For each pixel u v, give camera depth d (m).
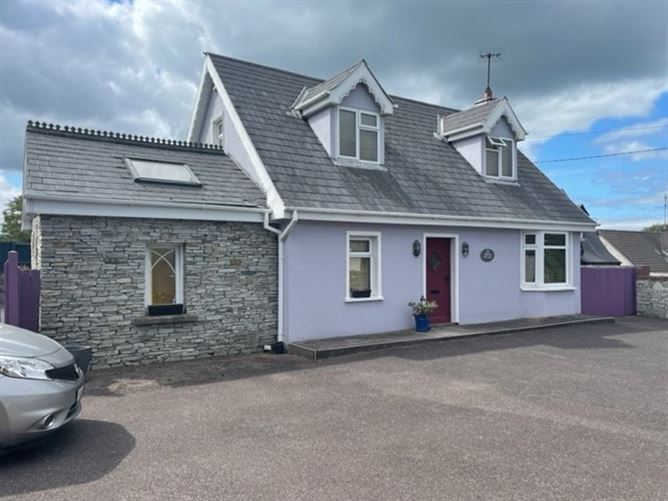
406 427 5.15
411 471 4.07
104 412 5.64
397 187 11.56
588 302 16.28
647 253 30.38
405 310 11.32
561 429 5.12
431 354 9.05
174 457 4.36
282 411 5.69
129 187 8.45
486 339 10.70
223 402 6.05
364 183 11.11
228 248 9.28
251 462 4.25
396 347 9.67
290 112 12.03
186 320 8.70
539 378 7.29
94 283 7.89
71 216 7.71
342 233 10.42
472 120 14.17
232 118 11.23
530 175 15.39
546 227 13.58
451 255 12.31
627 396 6.37
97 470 4.09
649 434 4.98
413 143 13.79
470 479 3.93
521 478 3.95
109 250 8.03
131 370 7.83
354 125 11.65
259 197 9.87
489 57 17.09
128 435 4.90
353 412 5.66
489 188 13.56
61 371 4.53
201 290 8.96
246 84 11.95
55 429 4.30
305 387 6.77
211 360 8.67
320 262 10.12
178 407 5.84
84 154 9.01
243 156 10.91
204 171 10.15
